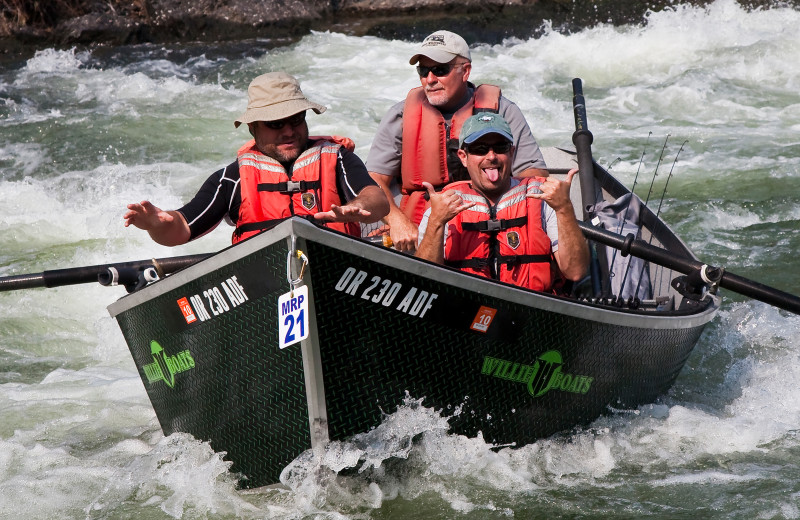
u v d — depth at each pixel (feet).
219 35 124.88
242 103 97.50
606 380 36.50
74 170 79.25
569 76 104.78
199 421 35.40
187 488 34.86
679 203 67.82
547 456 35.94
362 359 31.30
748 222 64.23
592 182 50.16
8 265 60.18
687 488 34.30
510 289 31.86
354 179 37.37
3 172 78.84
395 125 46.78
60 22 119.96
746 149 79.30
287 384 31.65
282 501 33.76
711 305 41.24
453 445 34.30
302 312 29.55
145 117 92.17
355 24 128.47
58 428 41.29
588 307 33.65
